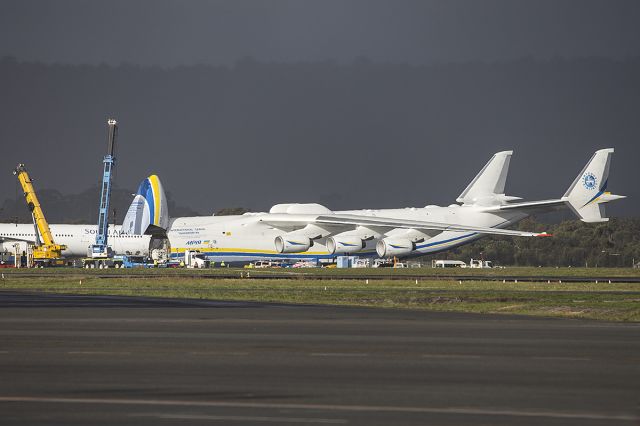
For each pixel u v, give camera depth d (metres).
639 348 72.44
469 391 51.50
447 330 87.00
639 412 45.69
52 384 52.97
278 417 44.00
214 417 43.97
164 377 55.91
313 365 61.62
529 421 43.41
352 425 42.31
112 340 76.19
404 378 56.09
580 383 54.59
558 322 97.50
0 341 74.94
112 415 44.31
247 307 118.12
